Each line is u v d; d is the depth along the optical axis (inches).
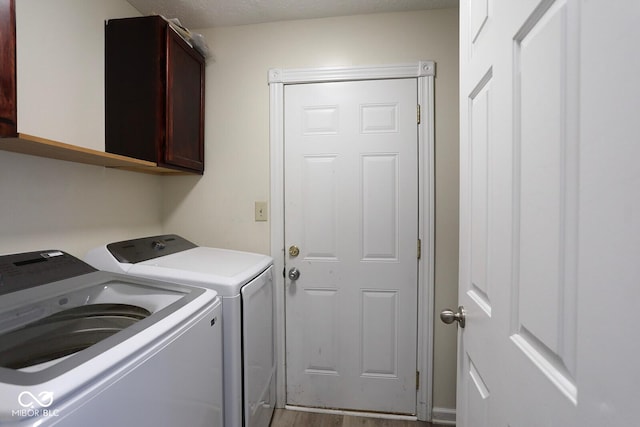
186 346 30.5
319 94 65.2
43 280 35.9
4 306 29.9
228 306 41.7
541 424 17.4
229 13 62.9
